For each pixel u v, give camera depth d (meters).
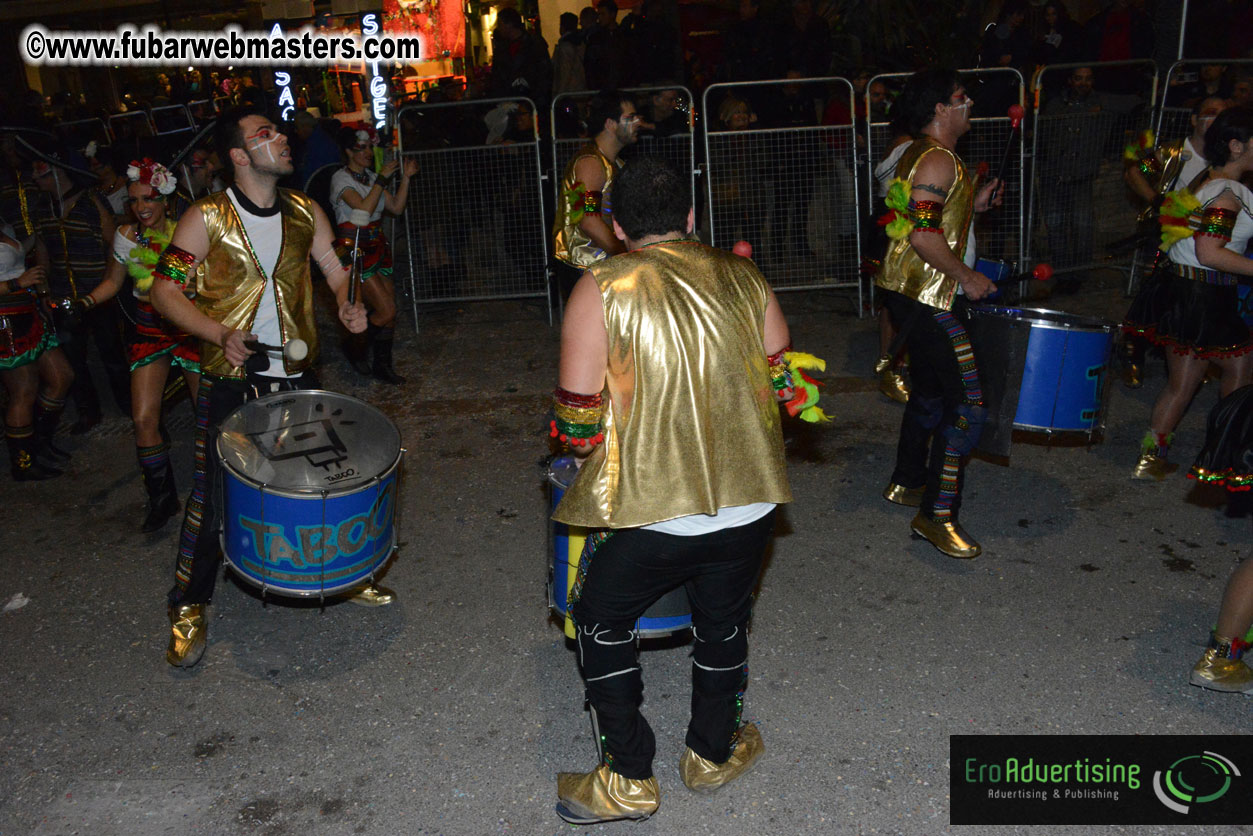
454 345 6.91
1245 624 2.94
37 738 3.07
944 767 2.81
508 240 7.55
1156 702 3.04
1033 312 3.93
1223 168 3.83
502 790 2.80
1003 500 4.34
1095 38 8.13
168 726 3.11
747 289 2.35
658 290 2.25
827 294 7.70
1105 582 3.69
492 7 14.80
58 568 4.14
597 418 2.27
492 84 9.28
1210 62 6.50
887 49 9.40
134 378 4.23
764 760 2.86
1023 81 7.07
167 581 4.00
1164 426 4.37
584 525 2.32
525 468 4.91
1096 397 3.73
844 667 3.26
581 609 2.46
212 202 3.09
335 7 11.73
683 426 2.26
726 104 7.56
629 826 2.65
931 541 3.93
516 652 3.42
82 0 13.51
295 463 2.98
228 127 3.07
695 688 2.62
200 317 3.07
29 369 4.91
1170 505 4.23
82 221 5.35
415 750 2.97
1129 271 6.99
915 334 3.72
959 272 3.53
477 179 7.36
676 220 2.34
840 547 4.02
